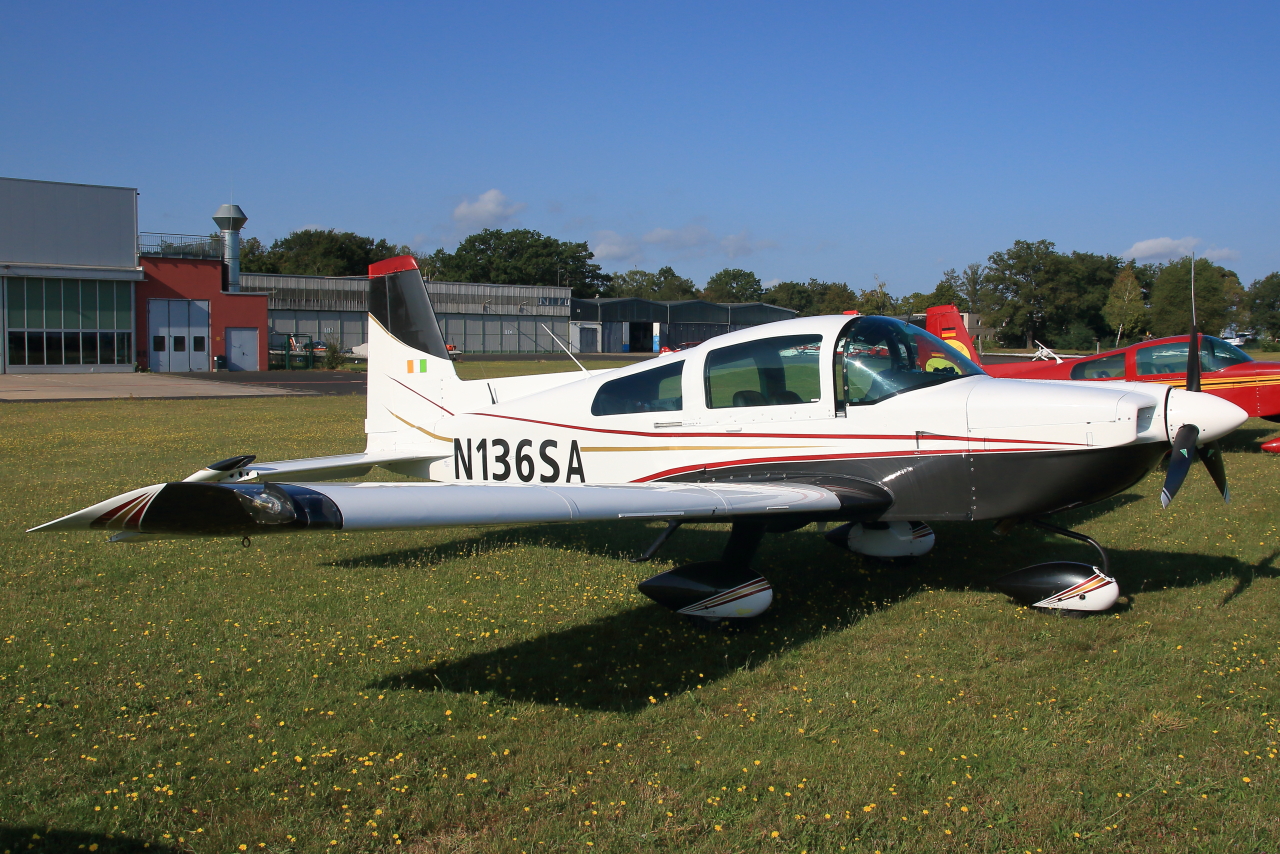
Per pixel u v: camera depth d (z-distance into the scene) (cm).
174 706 362
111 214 3284
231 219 3641
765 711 352
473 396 669
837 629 456
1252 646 414
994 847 258
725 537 674
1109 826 266
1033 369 1256
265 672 397
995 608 484
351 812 279
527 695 374
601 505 397
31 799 289
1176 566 565
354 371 3562
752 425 532
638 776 302
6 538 662
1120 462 456
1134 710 346
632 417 577
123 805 285
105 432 1398
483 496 370
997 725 334
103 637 443
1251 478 904
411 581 552
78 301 3238
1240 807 276
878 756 310
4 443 1253
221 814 282
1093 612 462
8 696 370
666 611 489
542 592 526
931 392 492
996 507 473
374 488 349
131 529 302
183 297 3444
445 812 281
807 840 261
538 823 271
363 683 386
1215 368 1105
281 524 300
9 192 3089
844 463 506
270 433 1385
